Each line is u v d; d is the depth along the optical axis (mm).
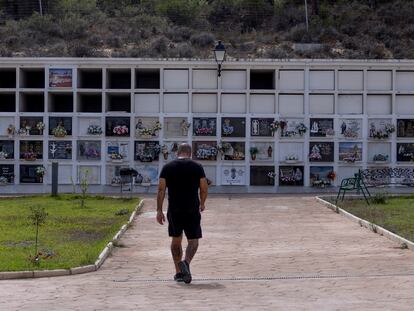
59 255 11688
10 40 36219
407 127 27406
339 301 8031
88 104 28453
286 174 27188
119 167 27219
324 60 27453
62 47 34656
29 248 12516
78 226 15953
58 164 26609
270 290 8867
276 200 23219
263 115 27281
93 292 8828
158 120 27312
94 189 27188
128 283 9578
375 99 27516
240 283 9469
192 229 9492
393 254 12172
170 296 8477
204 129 27203
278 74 27438
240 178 27156
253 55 33594
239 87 27516
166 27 39531
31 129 27359
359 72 27562
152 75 28234
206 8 44500
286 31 40781
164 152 26969
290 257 12023
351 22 41031
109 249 12656
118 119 27359
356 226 16531
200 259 11906
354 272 10312
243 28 42219
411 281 9359
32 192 27141
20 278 10109
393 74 27484
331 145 27266
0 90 27438
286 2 45000
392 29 39625
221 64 27250
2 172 27297
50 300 8281
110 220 17234
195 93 27453
